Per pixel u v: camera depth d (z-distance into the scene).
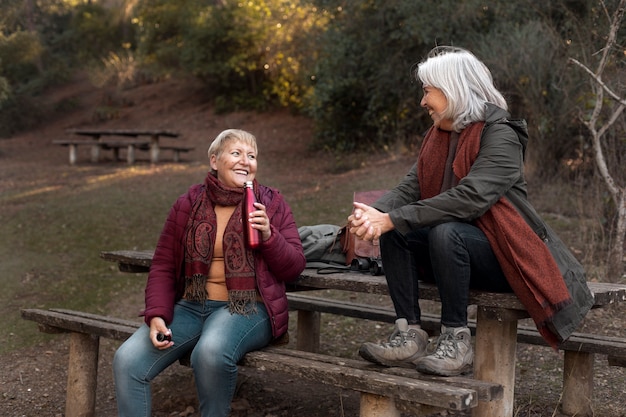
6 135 20.44
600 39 7.04
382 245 3.02
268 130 17.03
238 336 3.07
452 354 2.78
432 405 2.53
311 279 3.35
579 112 6.71
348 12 12.55
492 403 2.97
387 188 10.00
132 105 21.52
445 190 3.03
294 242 3.32
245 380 4.32
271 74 18.34
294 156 14.25
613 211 6.37
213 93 20.38
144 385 3.16
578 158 8.48
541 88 8.73
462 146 2.95
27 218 9.80
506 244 2.76
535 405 3.80
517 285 2.75
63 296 6.52
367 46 12.46
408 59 11.90
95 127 20.28
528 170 8.79
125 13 24.75
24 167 15.02
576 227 7.07
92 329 3.62
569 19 8.36
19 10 23.61
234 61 18.41
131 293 6.61
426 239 3.03
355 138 13.85
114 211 9.94
